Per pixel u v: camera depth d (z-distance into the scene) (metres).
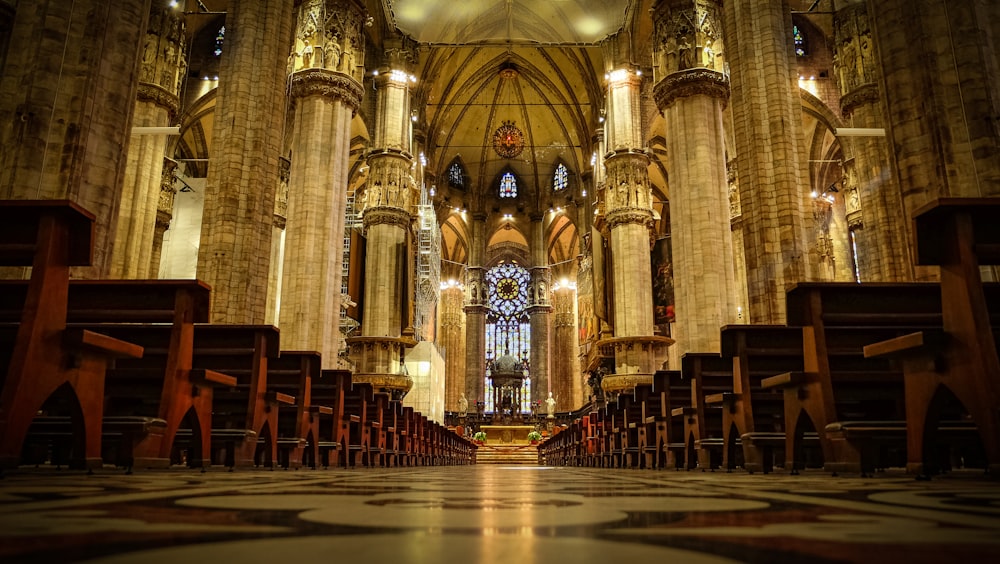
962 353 4.58
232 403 8.25
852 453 6.09
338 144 22.08
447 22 40.19
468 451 36.66
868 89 22.67
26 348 4.55
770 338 8.05
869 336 6.68
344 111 22.55
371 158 34.72
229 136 15.95
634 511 2.72
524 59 49.38
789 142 16.05
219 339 8.14
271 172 16.50
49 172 8.61
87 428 5.22
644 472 9.70
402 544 1.73
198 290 6.70
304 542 1.75
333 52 22.45
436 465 22.84
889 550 1.60
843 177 29.77
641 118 35.12
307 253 20.88
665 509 2.80
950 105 8.83
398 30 36.19
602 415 17.42
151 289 6.58
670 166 22.92
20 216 4.82
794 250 15.36
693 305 21.19
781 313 15.22
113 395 6.86
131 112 9.78
